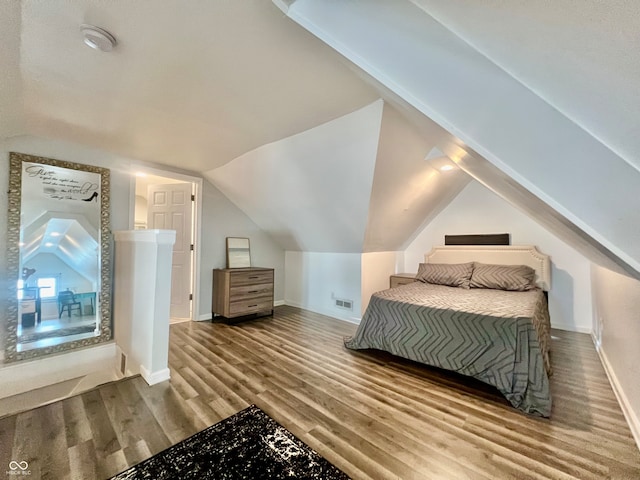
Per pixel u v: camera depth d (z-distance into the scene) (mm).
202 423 1614
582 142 767
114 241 3000
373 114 2049
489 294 2912
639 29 500
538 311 2328
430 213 4180
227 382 2109
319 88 1817
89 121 2281
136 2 1150
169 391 1972
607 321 2312
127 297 2648
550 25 624
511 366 1886
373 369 2375
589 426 1614
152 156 3141
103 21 1254
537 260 3516
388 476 1255
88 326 2818
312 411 1750
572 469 1294
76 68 1599
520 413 1753
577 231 1106
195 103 2008
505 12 683
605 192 768
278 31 1328
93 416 1672
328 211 3387
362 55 1075
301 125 2354
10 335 2383
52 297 2621
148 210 4004
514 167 892
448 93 943
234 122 2322
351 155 2482
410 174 2932
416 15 917
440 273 3637
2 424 1585
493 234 3924
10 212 2393
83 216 2807
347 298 4000
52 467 1290
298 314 4262
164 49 1450
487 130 906
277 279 4887
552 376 2223
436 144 2252
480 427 1610
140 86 1795
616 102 652
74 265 2746
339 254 4133
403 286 3438
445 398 1926
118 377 2805
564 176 816
